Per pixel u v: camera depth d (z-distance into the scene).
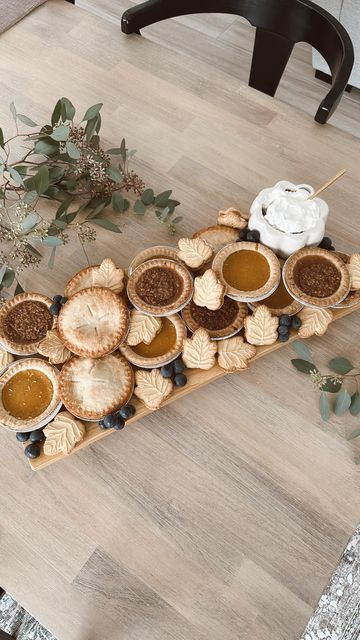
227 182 1.15
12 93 1.25
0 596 1.15
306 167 1.16
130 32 1.31
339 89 1.17
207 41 2.22
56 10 1.35
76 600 0.89
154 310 0.96
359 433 0.96
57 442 0.93
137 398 0.97
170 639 0.88
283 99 2.09
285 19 1.29
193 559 0.91
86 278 1.00
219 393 0.99
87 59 1.28
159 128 1.20
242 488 0.94
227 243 1.04
